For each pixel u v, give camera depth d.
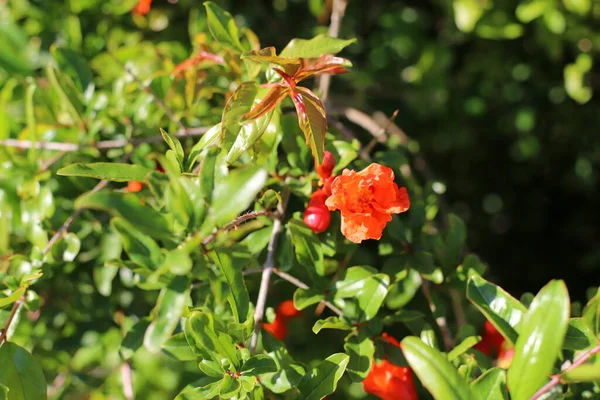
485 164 1.19
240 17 0.91
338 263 0.68
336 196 0.59
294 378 0.59
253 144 0.60
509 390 0.54
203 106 0.74
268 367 0.57
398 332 0.75
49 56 0.83
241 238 0.69
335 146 0.65
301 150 0.65
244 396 0.56
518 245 1.25
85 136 0.71
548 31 0.92
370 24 1.02
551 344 0.53
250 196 0.52
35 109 0.73
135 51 0.78
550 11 0.88
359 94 1.01
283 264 0.63
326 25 0.95
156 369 0.80
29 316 0.72
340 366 0.58
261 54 0.58
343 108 0.79
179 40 0.86
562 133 1.08
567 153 1.12
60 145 0.70
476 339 0.61
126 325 0.74
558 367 0.57
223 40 0.65
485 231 1.22
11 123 0.73
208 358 0.56
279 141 0.65
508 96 1.04
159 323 0.55
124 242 0.55
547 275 1.22
